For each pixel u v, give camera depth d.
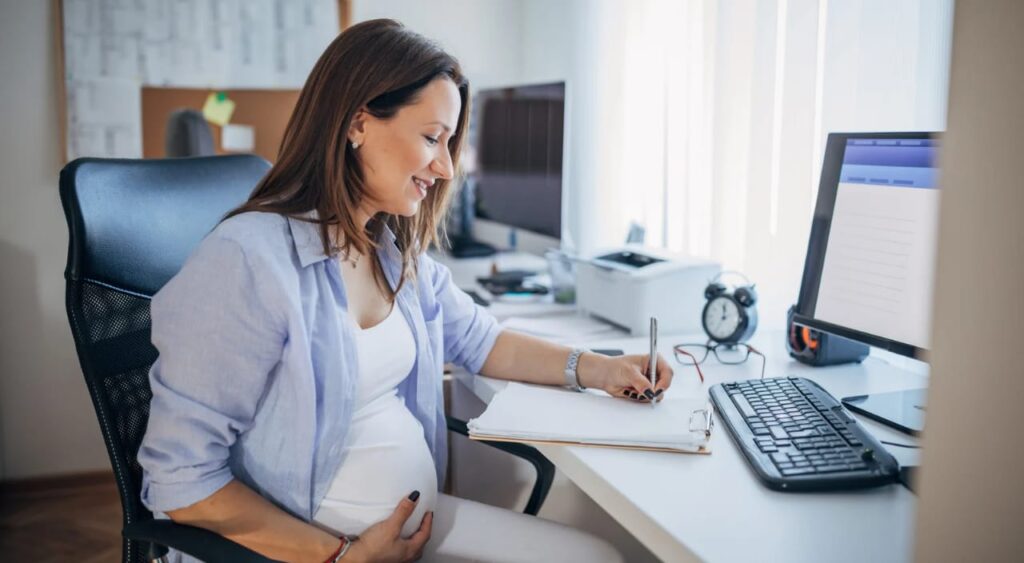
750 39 1.94
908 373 1.54
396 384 1.32
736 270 2.02
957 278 0.65
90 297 1.23
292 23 2.94
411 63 1.19
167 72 2.86
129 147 2.86
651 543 0.97
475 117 2.91
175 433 1.07
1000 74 0.61
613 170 2.63
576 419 1.26
